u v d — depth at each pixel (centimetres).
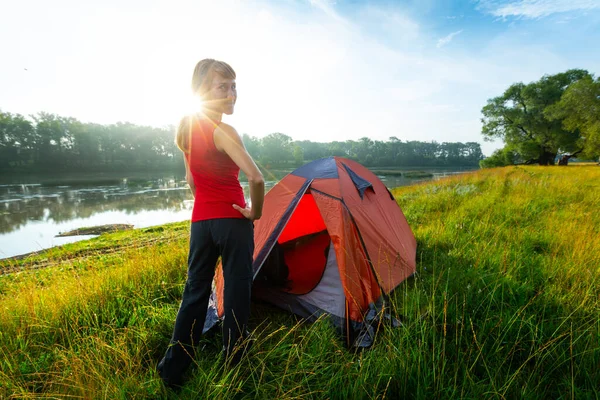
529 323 203
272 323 249
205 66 150
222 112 155
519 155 4094
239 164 144
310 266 336
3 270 510
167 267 359
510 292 250
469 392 152
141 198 2106
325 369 179
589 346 180
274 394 164
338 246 252
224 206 157
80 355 189
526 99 3603
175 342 165
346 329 228
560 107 2992
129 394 163
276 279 295
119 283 310
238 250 161
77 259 493
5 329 234
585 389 154
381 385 165
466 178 1466
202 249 162
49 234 1080
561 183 977
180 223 1020
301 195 283
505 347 187
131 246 559
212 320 231
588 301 230
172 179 4025
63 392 163
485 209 617
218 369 179
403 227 396
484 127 4047
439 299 249
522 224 498
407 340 186
